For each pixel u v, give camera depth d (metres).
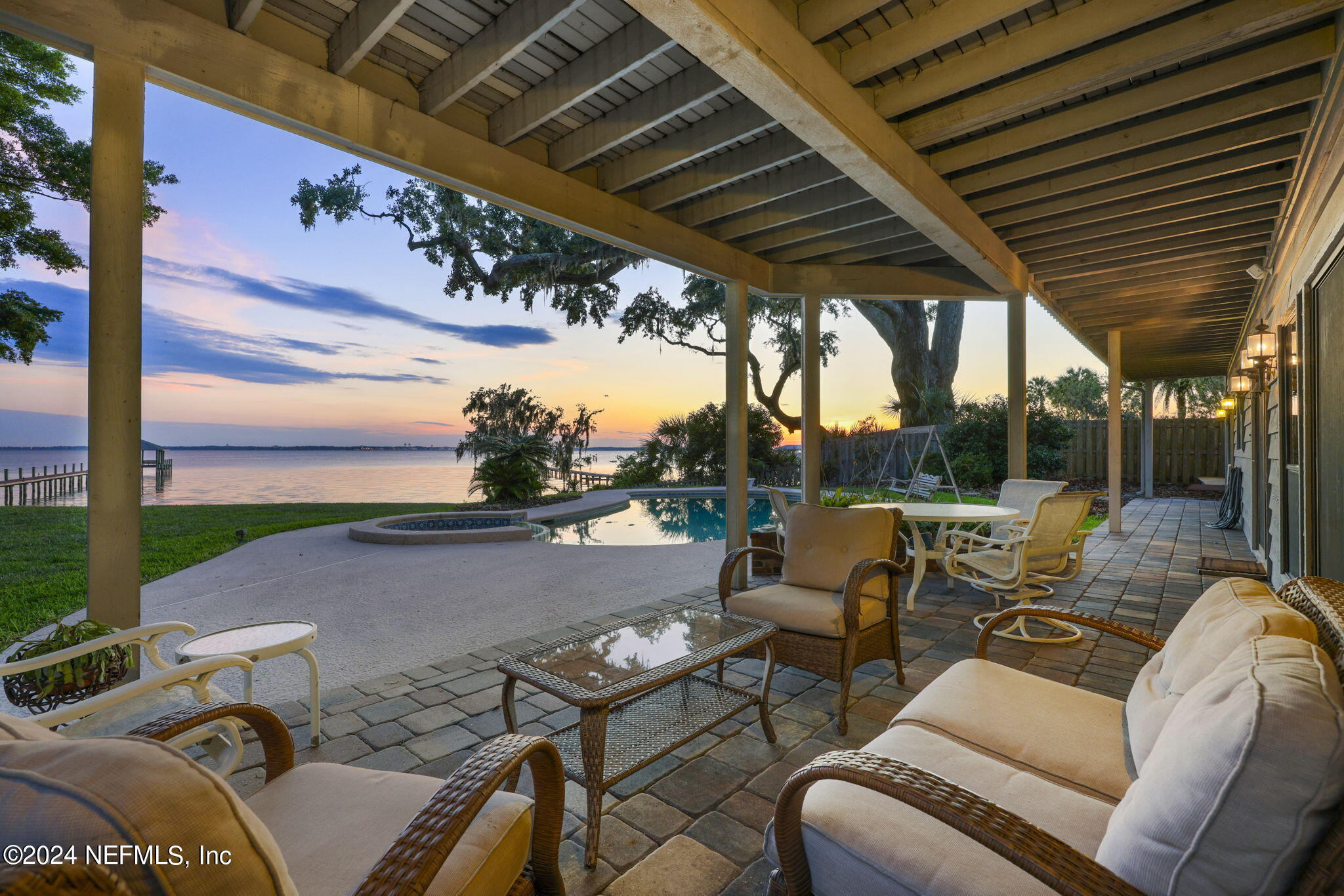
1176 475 15.47
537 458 11.93
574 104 3.32
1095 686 3.10
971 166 3.83
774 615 2.88
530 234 13.37
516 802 1.30
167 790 0.63
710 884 1.71
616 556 6.61
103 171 2.33
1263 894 0.84
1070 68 2.86
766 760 2.38
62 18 2.22
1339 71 2.69
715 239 5.17
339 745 2.48
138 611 2.45
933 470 14.08
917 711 1.74
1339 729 0.80
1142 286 6.26
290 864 1.09
